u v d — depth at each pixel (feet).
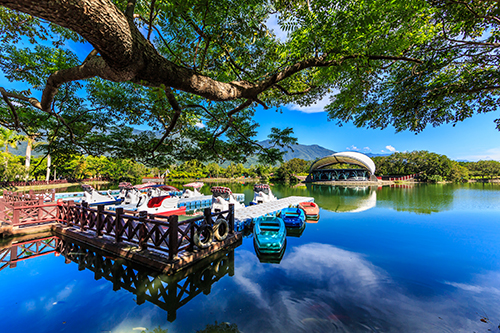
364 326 9.99
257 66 14.62
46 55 16.19
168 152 18.39
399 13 7.68
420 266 16.58
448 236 24.53
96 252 18.47
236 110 11.24
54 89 8.09
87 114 17.80
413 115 13.15
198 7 7.02
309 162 226.58
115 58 5.07
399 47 9.34
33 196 30.14
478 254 18.95
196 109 18.20
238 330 9.74
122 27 4.69
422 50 11.13
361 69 10.31
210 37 8.25
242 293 12.91
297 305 11.64
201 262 16.76
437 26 10.66
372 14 7.44
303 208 36.96
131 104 16.85
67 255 18.10
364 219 33.99
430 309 11.27
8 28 12.80
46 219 24.03
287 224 26.99
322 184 138.82
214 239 18.79
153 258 15.25
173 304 11.83
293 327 9.93
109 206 36.55
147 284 13.89
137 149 17.87
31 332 9.43
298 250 20.22
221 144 18.49
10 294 12.50
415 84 12.07
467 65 11.64
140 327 9.91
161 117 16.62
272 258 18.35
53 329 9.67
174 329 9.77
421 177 163.73
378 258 18.17
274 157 16.69
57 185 91.45
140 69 5.53
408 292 12.91
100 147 17.88
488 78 10.07
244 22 8.66
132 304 11.71
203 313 11.02
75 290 13.00
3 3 3.72
